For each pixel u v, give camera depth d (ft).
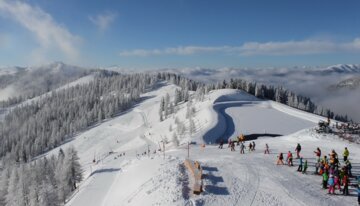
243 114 339.77
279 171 107.14
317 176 102.42
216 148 162.30
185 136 314.76
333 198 84.33
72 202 128.67
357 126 170.91
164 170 107.86
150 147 408.87
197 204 79.87
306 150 137.49
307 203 80.84
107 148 515.50
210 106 380.17
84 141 570.87
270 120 306.76
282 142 161.07
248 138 230.07
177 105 615.57
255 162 118.62
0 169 503.20
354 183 94.84
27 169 266.98
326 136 154.51
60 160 291.38
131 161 155.02
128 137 547.49
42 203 206.28
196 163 108.88
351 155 126.00
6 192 282.36
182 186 91.81
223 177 99.76
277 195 86.02
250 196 85.46
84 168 304.50
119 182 129.49
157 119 605.73
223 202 81.66
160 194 88.89
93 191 132.46
